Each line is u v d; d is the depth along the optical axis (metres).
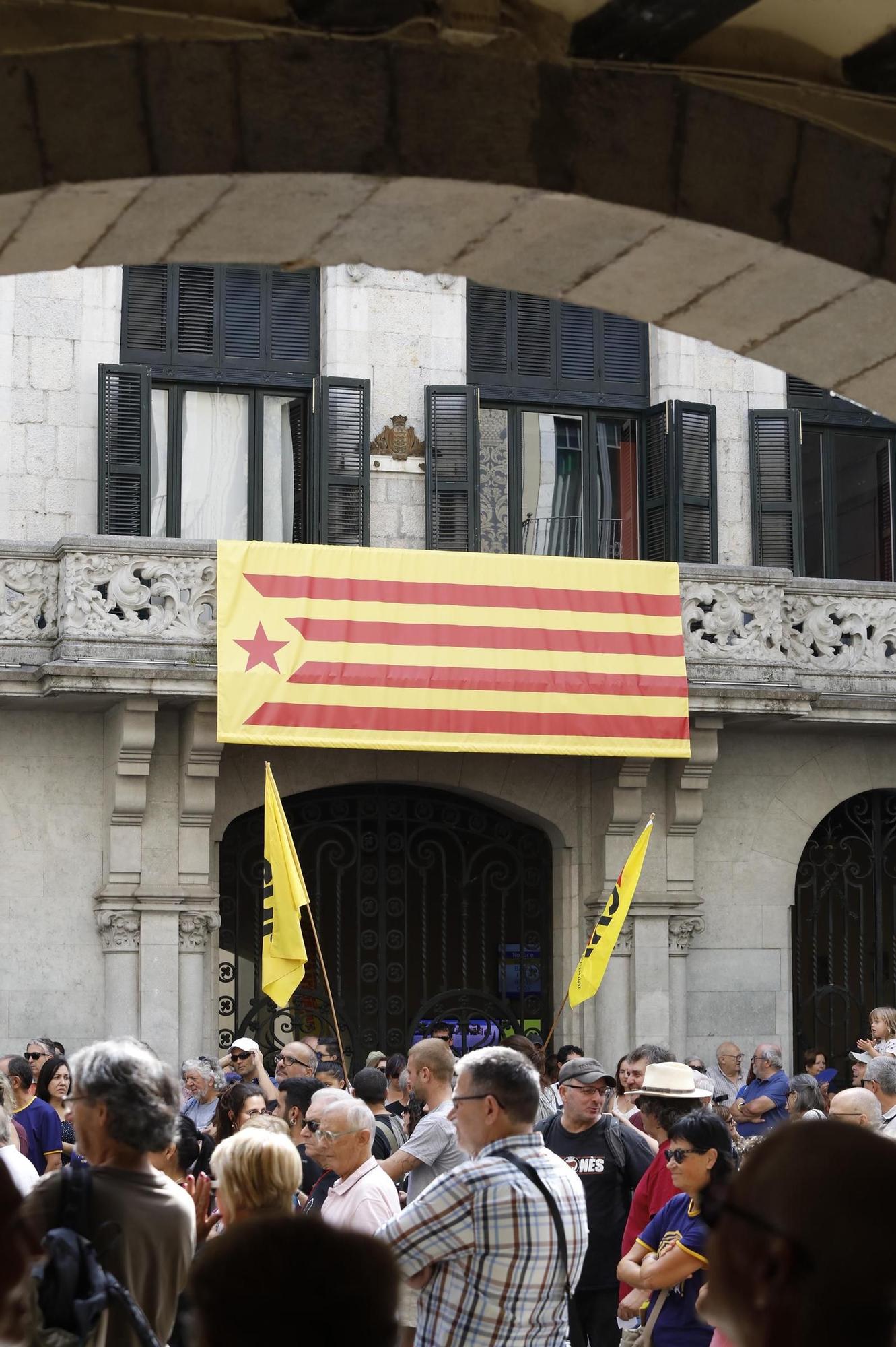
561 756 19.08
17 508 17.97
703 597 18.62
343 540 18.70
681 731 18.09
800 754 20.09
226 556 17.19
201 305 18.89
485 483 19.64
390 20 4.77
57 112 4.59
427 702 17.47
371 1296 2.32
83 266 5.15
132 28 4.62
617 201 5.00
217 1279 2.32
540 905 19.92
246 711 16.91
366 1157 7.20
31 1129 10.86
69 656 16.72
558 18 4.93
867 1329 1.96
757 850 19.84
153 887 17.61
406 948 19.05
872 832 20.61
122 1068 4.91
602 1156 8.73
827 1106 15.99
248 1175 5.56
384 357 19.23
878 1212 1.99
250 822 19.05
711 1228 2.11
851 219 5.27
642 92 5.02
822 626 19.20
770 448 20.09
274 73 4.71
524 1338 5.54
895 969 20.52
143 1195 4.84
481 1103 5.86
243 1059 13.52
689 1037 19.42
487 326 19.81
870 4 4.88
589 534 19.91
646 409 20.08
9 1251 2.83
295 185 4.80
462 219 5.10
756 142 5.14
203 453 18.78
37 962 17.55
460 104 4.84
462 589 17.81
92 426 18.27
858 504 20.88
